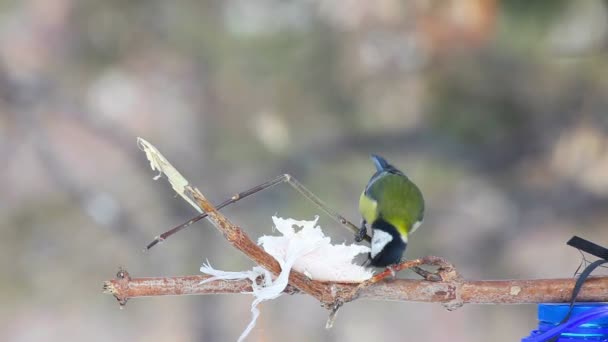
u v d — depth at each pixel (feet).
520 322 46.88
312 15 36.58
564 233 39.52
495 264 40.32
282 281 10.94
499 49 31.68
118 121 43.27
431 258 11.50
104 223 41.34
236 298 44.24
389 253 18.84
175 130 42.24
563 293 11.41
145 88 41.14
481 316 47.29
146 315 44.93
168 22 38.99
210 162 40.09
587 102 34.68
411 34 32.60
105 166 44.37
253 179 39.70
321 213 38.22
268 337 42.32
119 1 38.78
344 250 11.25
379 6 32.60
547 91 34.19
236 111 38.32
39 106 42.37
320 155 38.24
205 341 43.65
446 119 34.78
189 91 39.81
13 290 39.81
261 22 38.37
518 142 36.24
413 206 21.68
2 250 39.86
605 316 10.91
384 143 37.42
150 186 42.88
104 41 39.65
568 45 30.86
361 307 45.68
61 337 43.06
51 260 40.60
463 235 40.37
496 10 30.22
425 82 34.22
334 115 37.47
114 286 10.97
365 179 38.14
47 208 41.16
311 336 43.47
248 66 37.68
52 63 41.22
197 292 11.17
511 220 39.68
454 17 30.94
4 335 41.14
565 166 36.42
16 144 42.45
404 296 11.45
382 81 35.32
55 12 40.09
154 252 41.68
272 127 37.42
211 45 38.27
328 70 36.42
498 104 34.37
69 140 44.09
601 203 37.88
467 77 33.22
